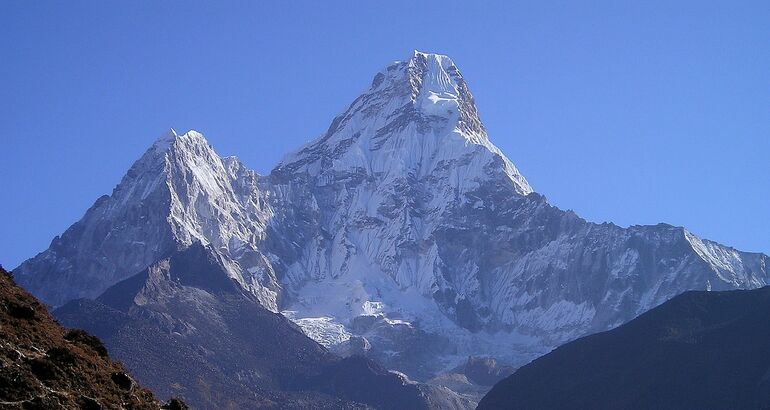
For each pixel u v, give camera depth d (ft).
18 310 477.77
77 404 447.83
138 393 474.90
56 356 460.14
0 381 435.53
